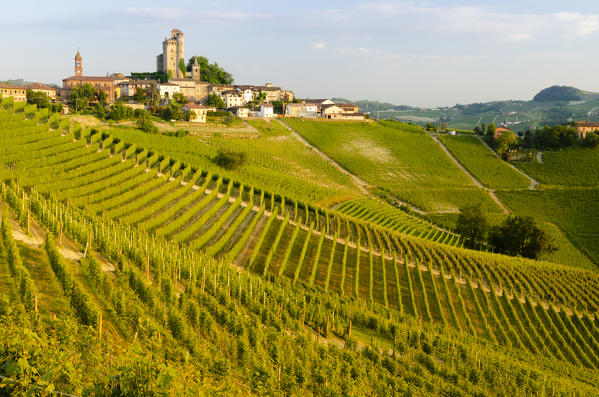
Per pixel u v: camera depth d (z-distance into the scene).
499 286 73.50
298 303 46.75
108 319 30.84
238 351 30.92
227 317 36.19
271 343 33.88
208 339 34.16
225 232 66.56
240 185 87.62
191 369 16.56
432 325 53.94
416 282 68.25
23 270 29.69
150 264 46.19
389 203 131.88
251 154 144.00
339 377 31.23
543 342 57.75
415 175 158.00
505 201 143.75
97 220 50.47
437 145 187.12
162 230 59.69
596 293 77.50
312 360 33.59
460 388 37.25
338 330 44.94
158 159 93.94
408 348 43.19
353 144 178.88
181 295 36.38
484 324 60.16
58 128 97.38
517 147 183.12
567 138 180.88
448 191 146.75
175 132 144.00
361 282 65.00
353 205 108.00
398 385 33.12
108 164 80.50
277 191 92.75
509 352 51.62
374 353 38.47
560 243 121.50
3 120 91.19
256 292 46.06
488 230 110.69
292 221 80.56
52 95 188.75
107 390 11.77
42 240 43.81
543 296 72.69
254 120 188.88
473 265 77.75
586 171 161.00
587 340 62.25
